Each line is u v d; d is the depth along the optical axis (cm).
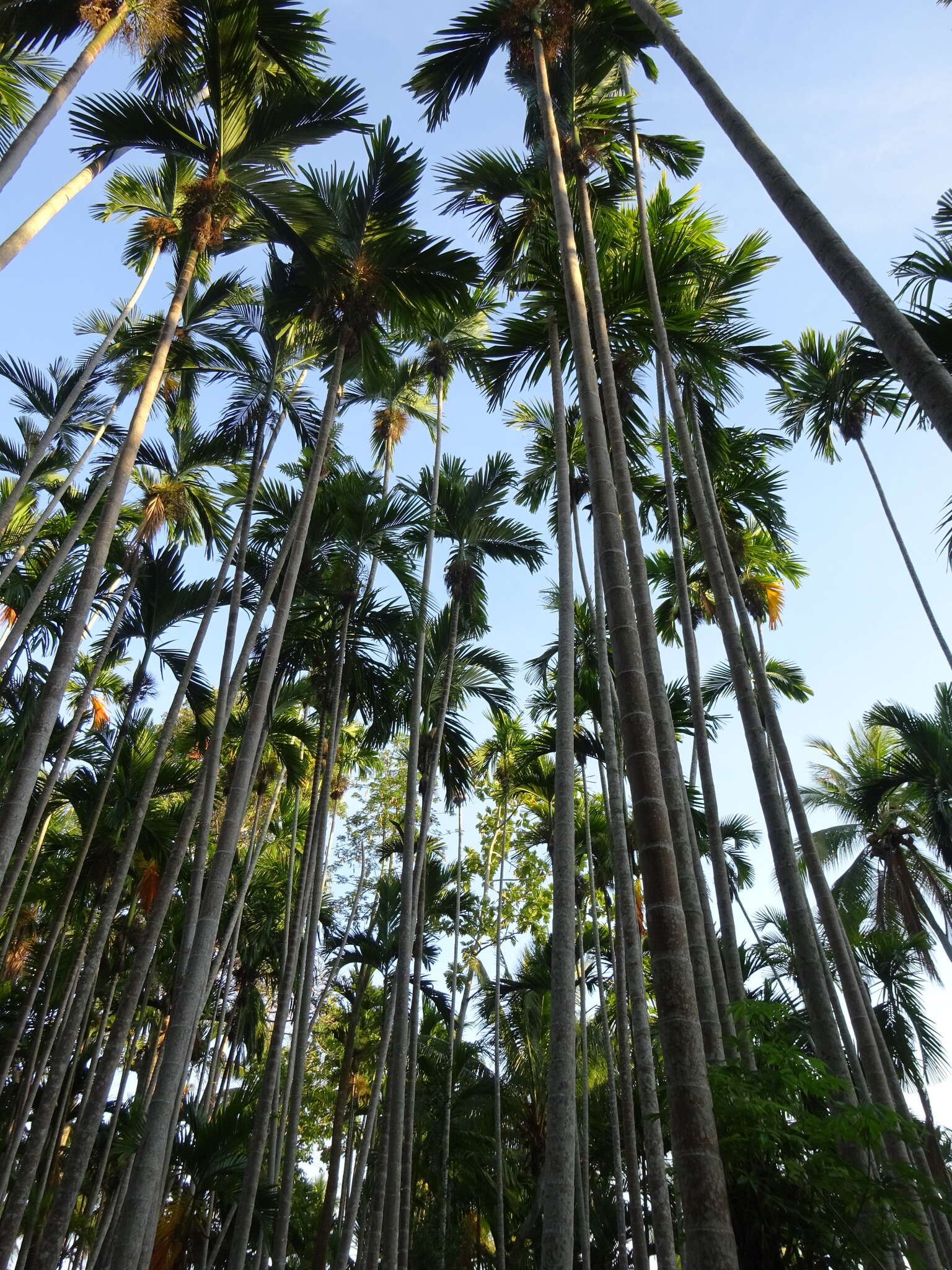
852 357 1030
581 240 1133
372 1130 1616
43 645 1586
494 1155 1727
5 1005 1744
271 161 1092
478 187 1211
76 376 1505
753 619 1733
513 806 2194
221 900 840
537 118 1210
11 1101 1880
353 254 1191
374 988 2295
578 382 733
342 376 1371
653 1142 859
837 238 530
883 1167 550
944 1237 1138
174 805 2002
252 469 1414
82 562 1591
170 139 1041
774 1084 529
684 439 1019
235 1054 2114
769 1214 491
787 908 797
